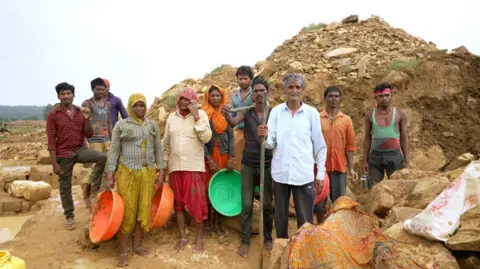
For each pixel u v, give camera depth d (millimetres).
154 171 4676
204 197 4746
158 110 10500
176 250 4621
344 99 8273
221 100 5152
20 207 8055
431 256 2928
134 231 4711
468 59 7988
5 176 9898
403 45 9531
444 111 7805
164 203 4602
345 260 3352
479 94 7754
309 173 4184
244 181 4660
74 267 4336
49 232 5344
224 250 4723
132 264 4375
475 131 7547
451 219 3176
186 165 4648
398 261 2959
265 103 4324
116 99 6605
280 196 4273
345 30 10438
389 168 5621
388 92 5367
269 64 9828
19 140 29188
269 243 4754
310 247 3439
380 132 5527
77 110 5312
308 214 4246
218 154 5176
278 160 4234
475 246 2920
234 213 5059
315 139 4254
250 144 4629
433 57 8180
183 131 4695
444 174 4723
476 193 3230
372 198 4992
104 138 6184
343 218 3773
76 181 10141
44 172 10641
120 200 4363
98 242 4602
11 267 3336
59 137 5250
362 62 8562
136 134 4477
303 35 10906
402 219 3840
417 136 7723
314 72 8750
